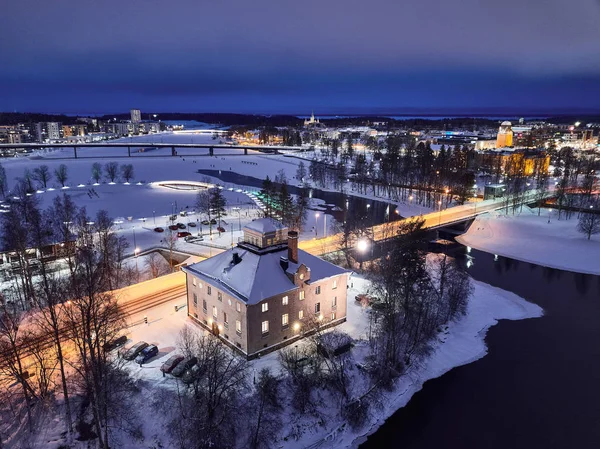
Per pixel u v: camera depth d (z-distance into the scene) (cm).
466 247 13250
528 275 11031
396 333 7238
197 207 16162
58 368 5812
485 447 5453
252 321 6184
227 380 5284
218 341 6191
